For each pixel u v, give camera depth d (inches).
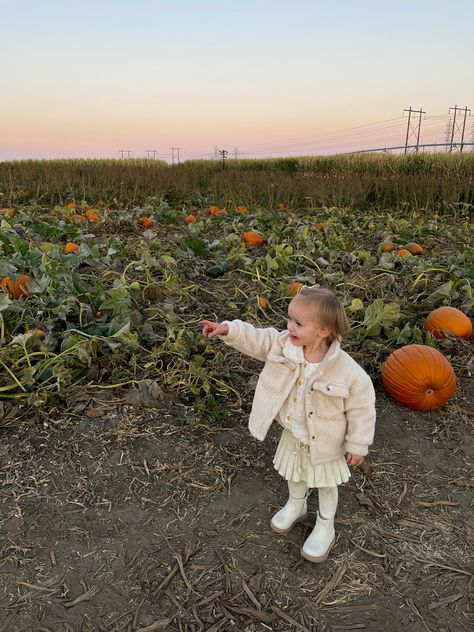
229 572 95.3
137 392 142.1
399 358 148.4
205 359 165.0
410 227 388.2
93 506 108.7
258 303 203.8
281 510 105.0
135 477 117.1
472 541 104.9
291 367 91.9
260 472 121.3
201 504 110.9
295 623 86.6
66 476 116.0
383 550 101.8
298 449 93.9
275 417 96.6
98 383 147.1
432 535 106.0
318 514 100.2
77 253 225.1
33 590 90.1
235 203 521.7
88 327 163.9
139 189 549.3
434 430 140.2
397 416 145.1
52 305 174.6
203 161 1333.7
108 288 208.4
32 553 97.2
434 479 122.0
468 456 130.7
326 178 642.8
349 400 90.2
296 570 96.6
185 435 131.4
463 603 91.2
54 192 521.3
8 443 124.2
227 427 136.2
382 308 175.9
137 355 157.9
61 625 84.4
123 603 88.6
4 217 313.0
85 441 126.6
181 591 91.1
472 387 161.2
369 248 324.2
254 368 163.6
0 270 177.5
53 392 138.3
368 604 90.5
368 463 126.0
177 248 270.8
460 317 185.2
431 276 246.1
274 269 244.2
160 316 186.7
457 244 332.5
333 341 91.0
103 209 435.8
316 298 87.3
